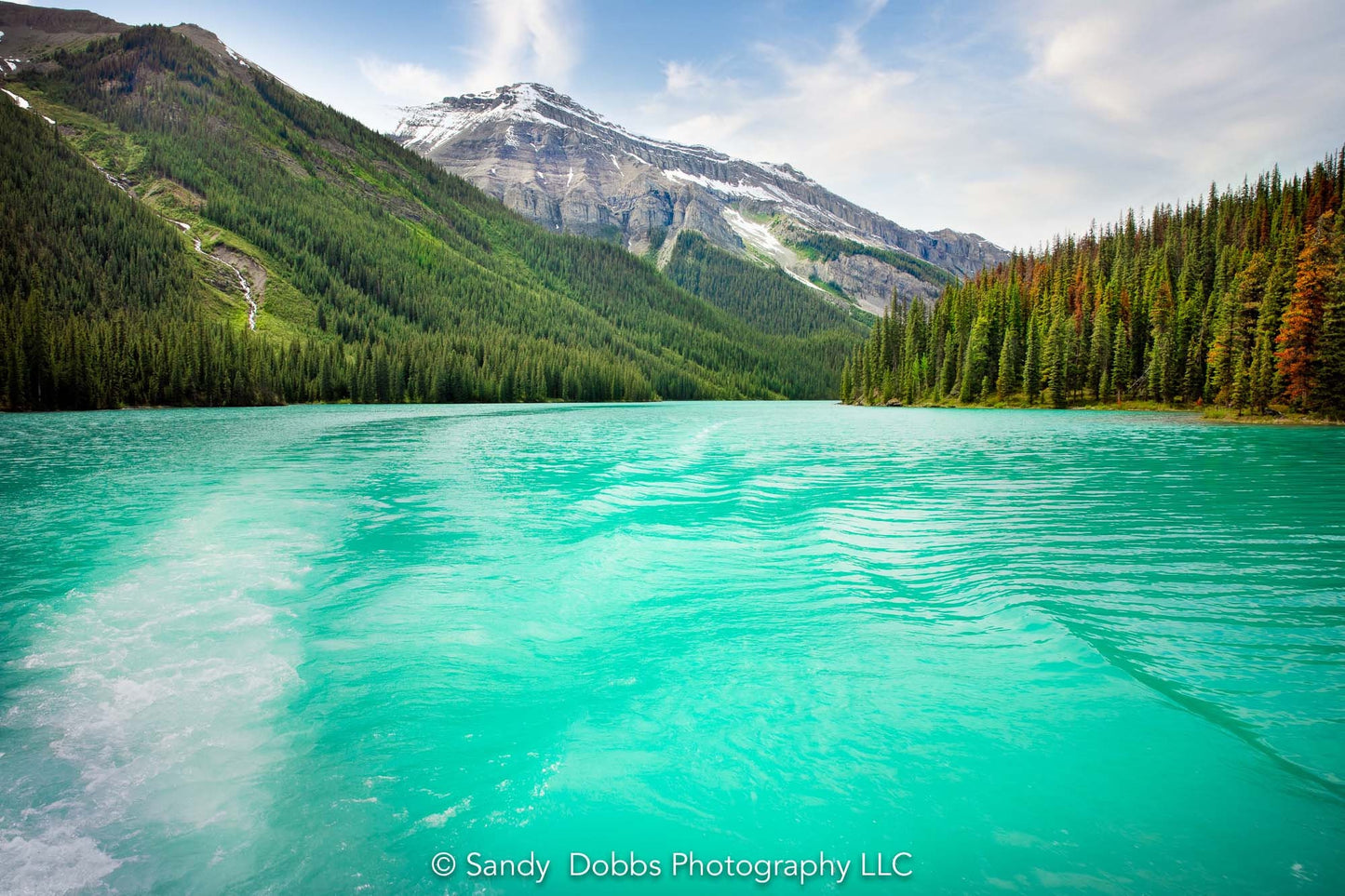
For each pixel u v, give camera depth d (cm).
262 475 2261
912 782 471
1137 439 3800
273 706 581
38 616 812
